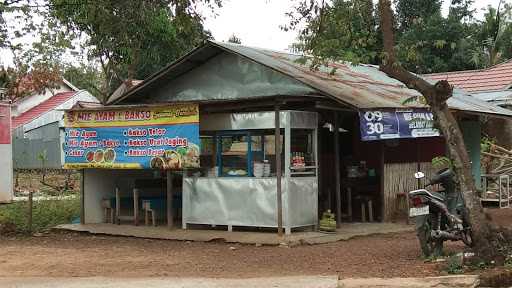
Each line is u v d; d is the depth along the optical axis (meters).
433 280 7.55
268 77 13.24
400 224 13.21
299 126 11.51
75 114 13.69
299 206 11.54
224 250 10.56
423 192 8.86
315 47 10.32
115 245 11.62
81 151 13.60
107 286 7.48
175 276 8.27
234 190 11.91
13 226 13.80
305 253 9.95
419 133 12.42
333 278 7.75
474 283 7.40
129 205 14.70
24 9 13.28
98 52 20.28
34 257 10.34
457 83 22.86
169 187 12.70
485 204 16.97
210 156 12.58
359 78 14.62
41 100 39.06
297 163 11.51
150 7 13.91
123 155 12.94
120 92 22.19
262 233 11.65
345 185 13.81
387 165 13.87
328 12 10.57
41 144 32.38
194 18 12.55
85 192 14.26
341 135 15.12
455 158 8.55
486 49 33.75
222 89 13.95
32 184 25.69
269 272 8.48
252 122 11.70
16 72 16.67
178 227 13.05
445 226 8.92
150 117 12.51
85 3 14.31
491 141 20.75
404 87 14.79
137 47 20.00
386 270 8.37
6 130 19.30
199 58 13.91
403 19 32.81
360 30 10.52
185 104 11.97
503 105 21.06
